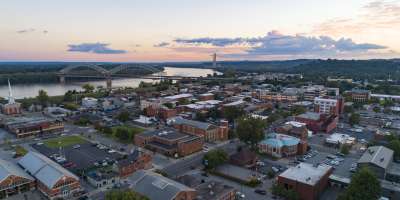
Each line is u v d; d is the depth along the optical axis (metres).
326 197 103.25
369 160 118.06
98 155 143.38
